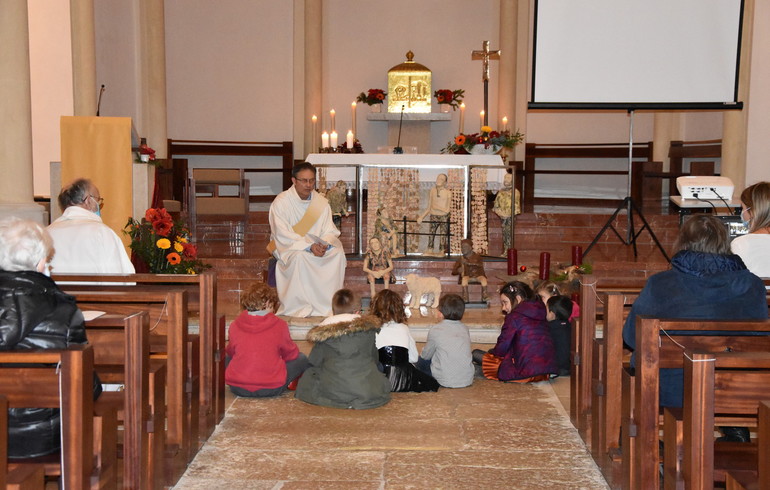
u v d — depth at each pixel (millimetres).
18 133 6598
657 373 2959
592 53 8547
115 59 11164
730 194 8336
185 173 11609
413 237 8734
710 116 12102
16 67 6586
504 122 10945
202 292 4066
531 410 4766
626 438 3229
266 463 3777
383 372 5148
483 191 8320
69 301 2535
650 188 11992
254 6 13547
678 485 2729
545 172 12820
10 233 2600
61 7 9102
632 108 8531
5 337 2373
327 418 4551
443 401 4953
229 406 4809
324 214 7266
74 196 4469
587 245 9844
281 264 7145
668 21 8492
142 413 3061
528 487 3494
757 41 10164
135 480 2924
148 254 6688
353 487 3469
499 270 8281
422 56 14000
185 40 13242
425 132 13383
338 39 14023
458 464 3779
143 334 3047
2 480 2020
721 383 2457
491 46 13906
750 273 3201
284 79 13633
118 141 6734
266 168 13461
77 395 2344
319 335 4742
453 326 5371
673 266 3277
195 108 13344
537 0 8500
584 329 4105
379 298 5297
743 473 2301
